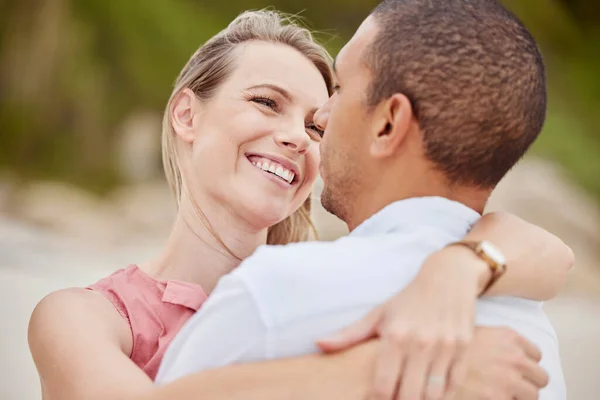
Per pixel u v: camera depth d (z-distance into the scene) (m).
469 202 1.35
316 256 1.25
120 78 11.23
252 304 1.22
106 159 10.70
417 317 1.12
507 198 8.27
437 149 1.29
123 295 1.70
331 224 6.35
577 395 4.26
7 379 3.76
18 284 4.70
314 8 12.02
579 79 13.64
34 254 5.78
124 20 11.19
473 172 1.31
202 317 1.27
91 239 7.29
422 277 1.17
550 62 13.77
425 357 1.09
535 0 13.46
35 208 8.16
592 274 7.54
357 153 1.36
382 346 1.13
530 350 1.20
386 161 1.34
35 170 10.45
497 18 1.30
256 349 1.21
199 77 1.95
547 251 1.32
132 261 6.46
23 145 10.55
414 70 1.28
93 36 11.04
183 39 11.48
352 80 1.37
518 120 1.30
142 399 1.21
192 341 1.27
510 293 1.28
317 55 1.97
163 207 8.65
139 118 11.15
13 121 10.57
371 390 1.13
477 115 1.27
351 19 12.23
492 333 1.20
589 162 12.26
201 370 1.25
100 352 1.43
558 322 5.80
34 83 10.64
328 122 1.41
